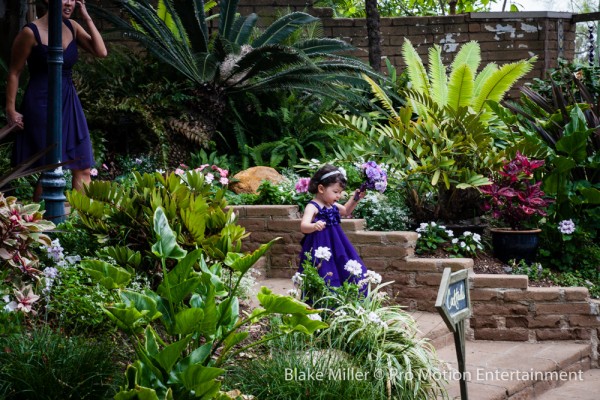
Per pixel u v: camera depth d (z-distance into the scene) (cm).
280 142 973
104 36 1151
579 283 725
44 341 442
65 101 673
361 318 513
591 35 1139
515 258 743
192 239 527
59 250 521
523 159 731
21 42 663
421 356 500
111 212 547
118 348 466
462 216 769
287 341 495
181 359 386
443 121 802
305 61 925
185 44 999
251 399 428
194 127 976
